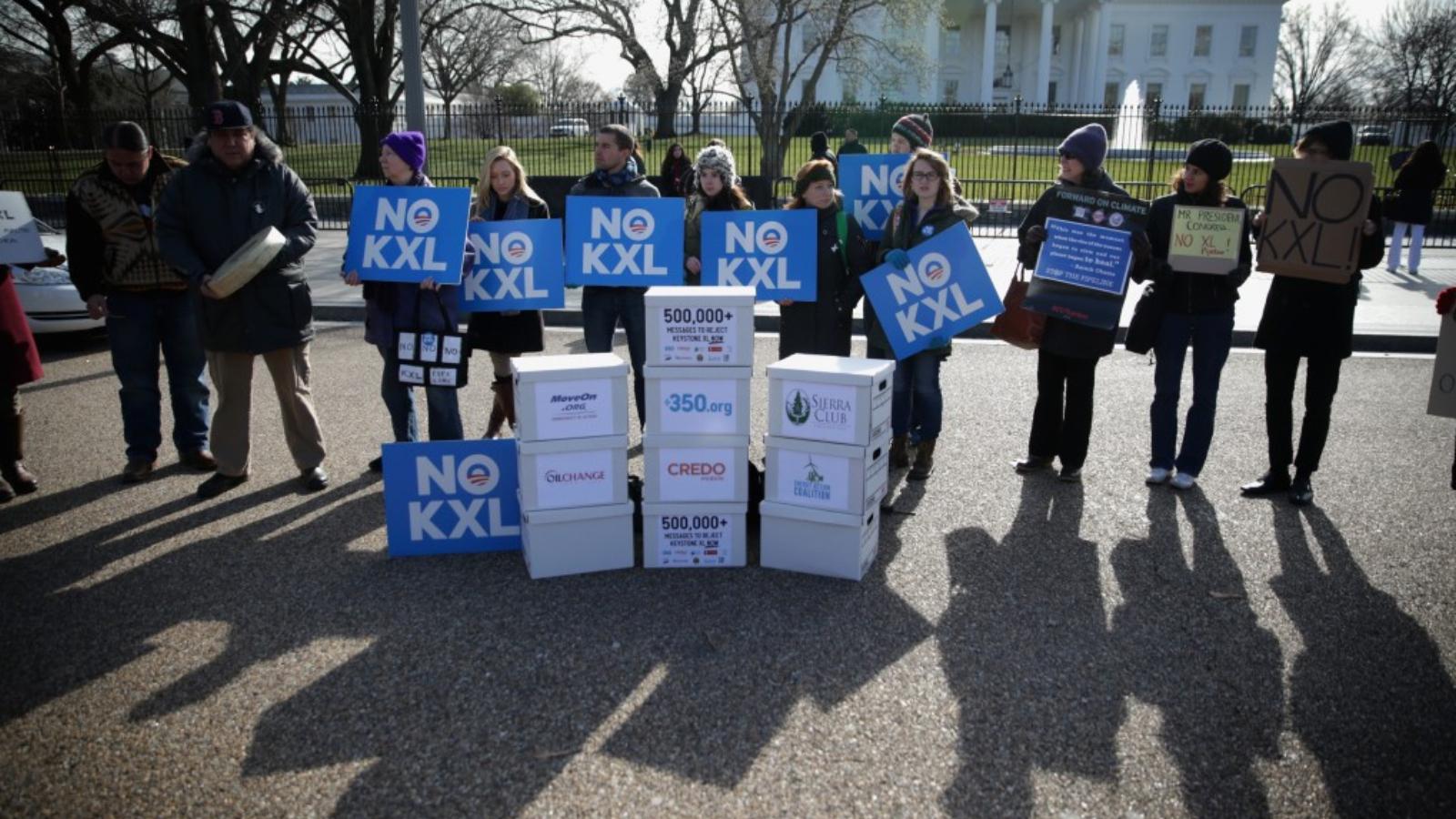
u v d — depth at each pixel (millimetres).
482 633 3760
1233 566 4383
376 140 23203
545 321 10352
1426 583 4195
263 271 5008
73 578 4242
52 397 7242
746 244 5445
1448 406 4145
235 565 4387
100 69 42062
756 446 6137
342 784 2854
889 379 4320
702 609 3973
